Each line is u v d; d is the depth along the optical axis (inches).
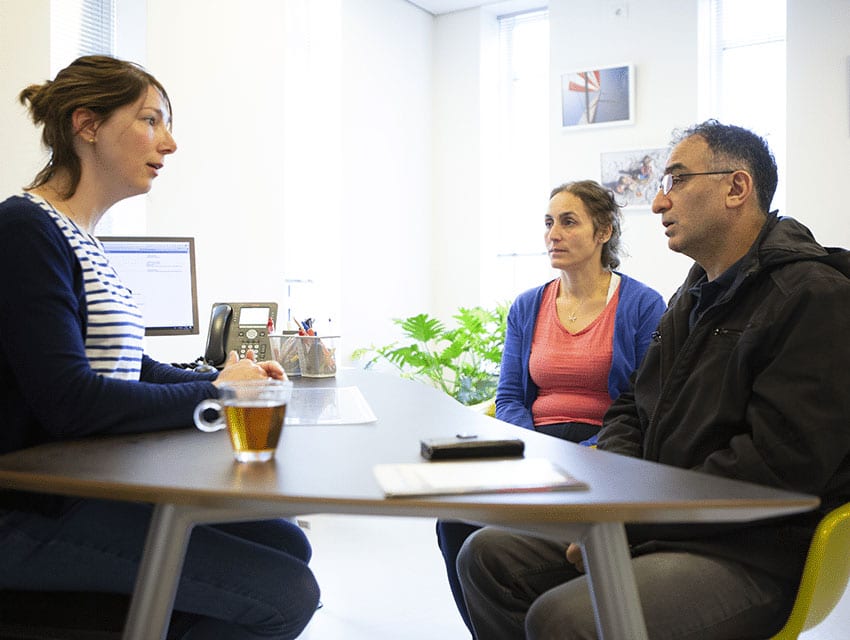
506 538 67.9
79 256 57.8
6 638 51.6
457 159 263.0
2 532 50.2
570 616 51.8
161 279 117.7
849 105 201.9
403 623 110.3
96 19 157.4
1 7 124.0
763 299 63.1
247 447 44.8
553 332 105.7
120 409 52.8
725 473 57.1
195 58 166.6
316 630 107.4
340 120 225.1
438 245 266.7
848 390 54.6
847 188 202.7
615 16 231.9
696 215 68.9
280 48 187.0
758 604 55.1
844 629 109.9
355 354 231.3
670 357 70.6
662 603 53.1
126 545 52.3
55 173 61.8
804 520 56.7
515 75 265.3
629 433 74.3
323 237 227.8
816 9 205.2
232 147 175.2
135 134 61.6
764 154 69.1
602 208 105.3
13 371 53.0
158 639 41.5
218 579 53.3
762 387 57.4
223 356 110.9
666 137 226.1
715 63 228.5
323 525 161.2
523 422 102.0
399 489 37.5
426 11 261.6
